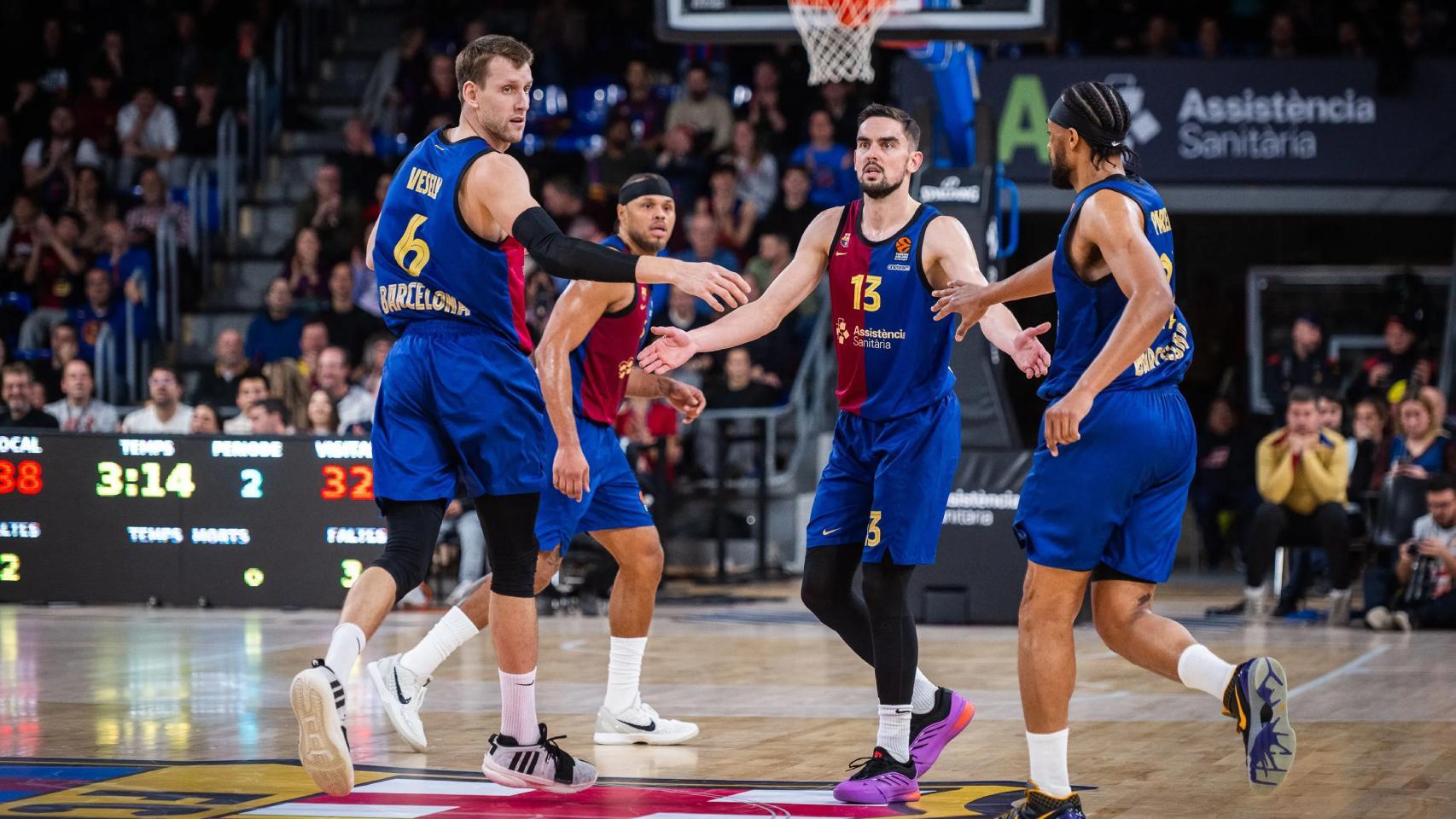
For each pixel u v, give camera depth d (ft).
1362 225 97.55
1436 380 81.71
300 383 61.62
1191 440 22.65
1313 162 82.33
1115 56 82.74
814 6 54.85
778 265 78.69
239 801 23.27
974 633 50.70
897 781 23.93
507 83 24.09
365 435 52.65
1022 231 94.07
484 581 28.91
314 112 98.89
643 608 29.63
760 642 47.44
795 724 31.60
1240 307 95.04
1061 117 22.67
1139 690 36.78
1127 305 21.07
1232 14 96.48
